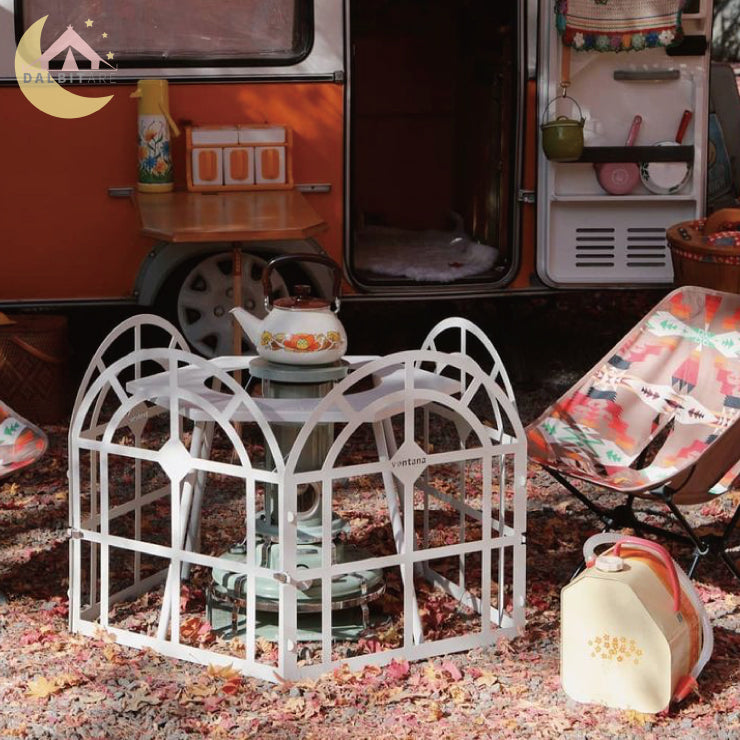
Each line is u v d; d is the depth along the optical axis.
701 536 3.87
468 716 3.15
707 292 4.09
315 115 5.96
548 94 6.01
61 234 5.87
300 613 3.68
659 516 4.64
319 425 3.63
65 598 3.87
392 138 8.06
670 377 4.09
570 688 3.24
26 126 5.78
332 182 6.02
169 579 3.48
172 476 3.36
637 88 6.07
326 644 3.31
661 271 6.23
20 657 3.44
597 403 4.07
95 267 5.90
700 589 3.95
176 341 3.88
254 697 3.22
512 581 4.00
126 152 5.86
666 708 3.14
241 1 5.84
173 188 5.93
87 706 3.17
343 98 5.97
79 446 3.51
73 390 6.14
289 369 3.50
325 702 3.18
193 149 5.82
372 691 3.25
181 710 3.15
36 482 5.00
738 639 3.59
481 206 7.14
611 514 3.96
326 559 3.27
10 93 5.74
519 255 6.18
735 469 3.90
